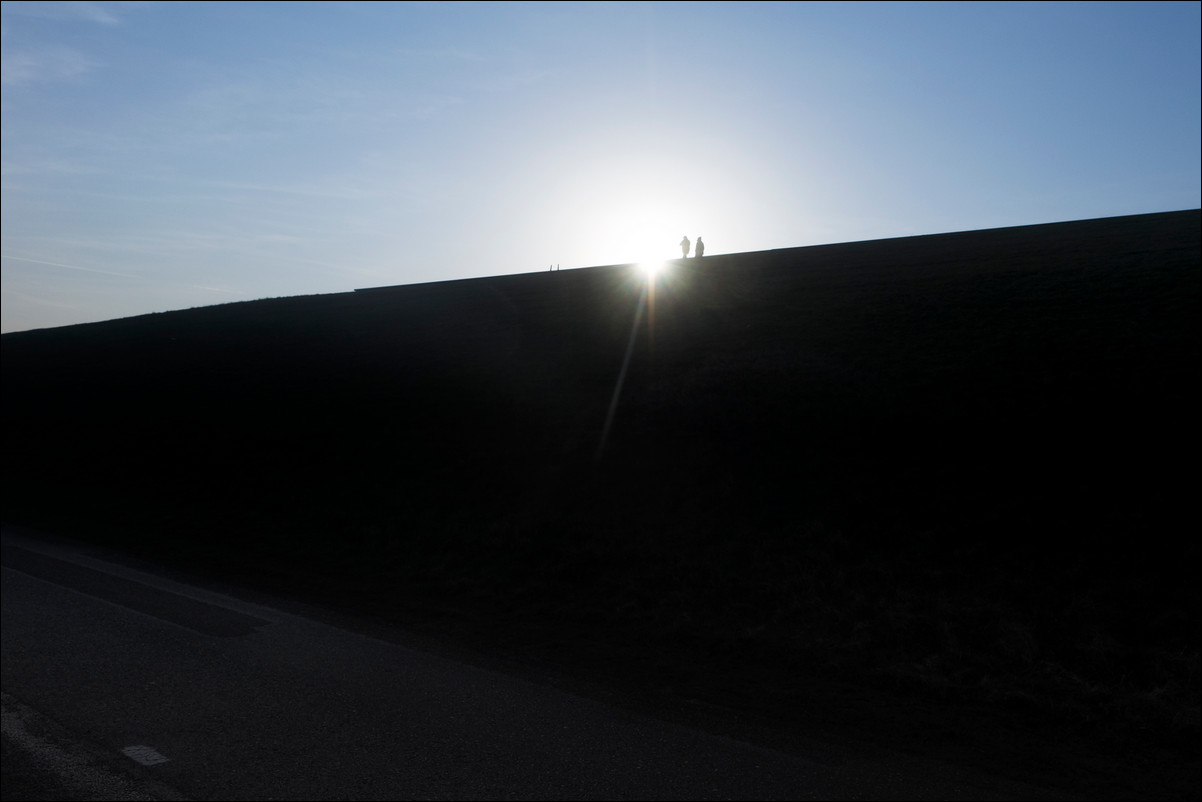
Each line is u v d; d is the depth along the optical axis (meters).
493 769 5.63
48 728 6.38
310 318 45.16
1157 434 13.18
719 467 15.58
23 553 14.70
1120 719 6.69
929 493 12.84
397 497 17.39
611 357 26.66
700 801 5.14
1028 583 9.85
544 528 14.27
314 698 7.09
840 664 8.19
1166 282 24.38
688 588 11.11
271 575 12.93
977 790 5.37
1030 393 16.17
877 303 28.22
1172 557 9.84
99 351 44.16
